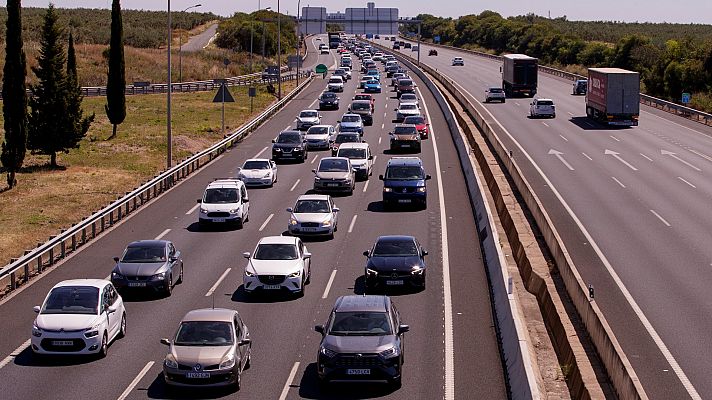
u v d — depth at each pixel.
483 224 38.59
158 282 28.94
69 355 23.03
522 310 26.38
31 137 59.50
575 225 39.09
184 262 34.09
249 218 42.72
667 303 27.50
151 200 47.41
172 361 20.19
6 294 29.67
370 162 55.84
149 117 87.44
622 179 51.25
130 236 38.69
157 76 132.88
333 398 19.88
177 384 20.08
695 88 106.31
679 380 20.98
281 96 107.00
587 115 85.19
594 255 33.75
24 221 44.06
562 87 121.12
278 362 22.58
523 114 87.69
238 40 186.00
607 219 40.34
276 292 28.73
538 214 37.03
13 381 21.17
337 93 111.00
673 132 73.88
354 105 81.31
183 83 116.38
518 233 34.81
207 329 21.11
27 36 152.12
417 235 38.09
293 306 27.95
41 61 59.56
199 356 20.22
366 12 150.75
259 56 178.38
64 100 59.69
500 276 27.70
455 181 51.44
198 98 106.31
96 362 22.70
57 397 19.97
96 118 85.62
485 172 51.75
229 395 20.12
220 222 39.75
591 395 17.55
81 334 22.67
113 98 73.44
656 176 52.41
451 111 80.25
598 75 79.81
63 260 34.44
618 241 36.03
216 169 57.31
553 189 47.97
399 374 20.45
